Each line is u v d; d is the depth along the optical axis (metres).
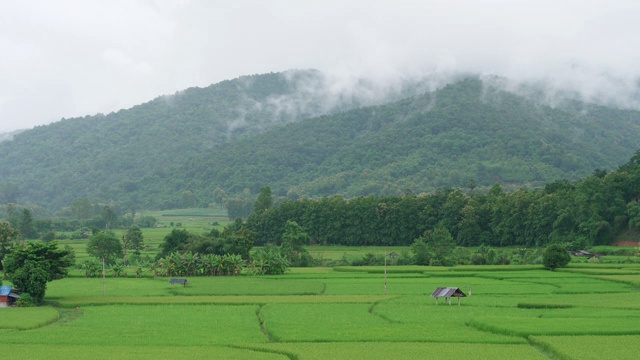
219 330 91.50
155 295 133.88
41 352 77.00
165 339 85.00
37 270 121.88
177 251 199.75
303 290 139.38
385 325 93.81
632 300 117.06
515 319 94.06
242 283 155.75
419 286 145.50
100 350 78.12
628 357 70.88
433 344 80.44
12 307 117.62
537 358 72.19
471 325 92.94
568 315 99.56
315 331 88.94
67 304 119.75
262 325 97.88
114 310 112.56
